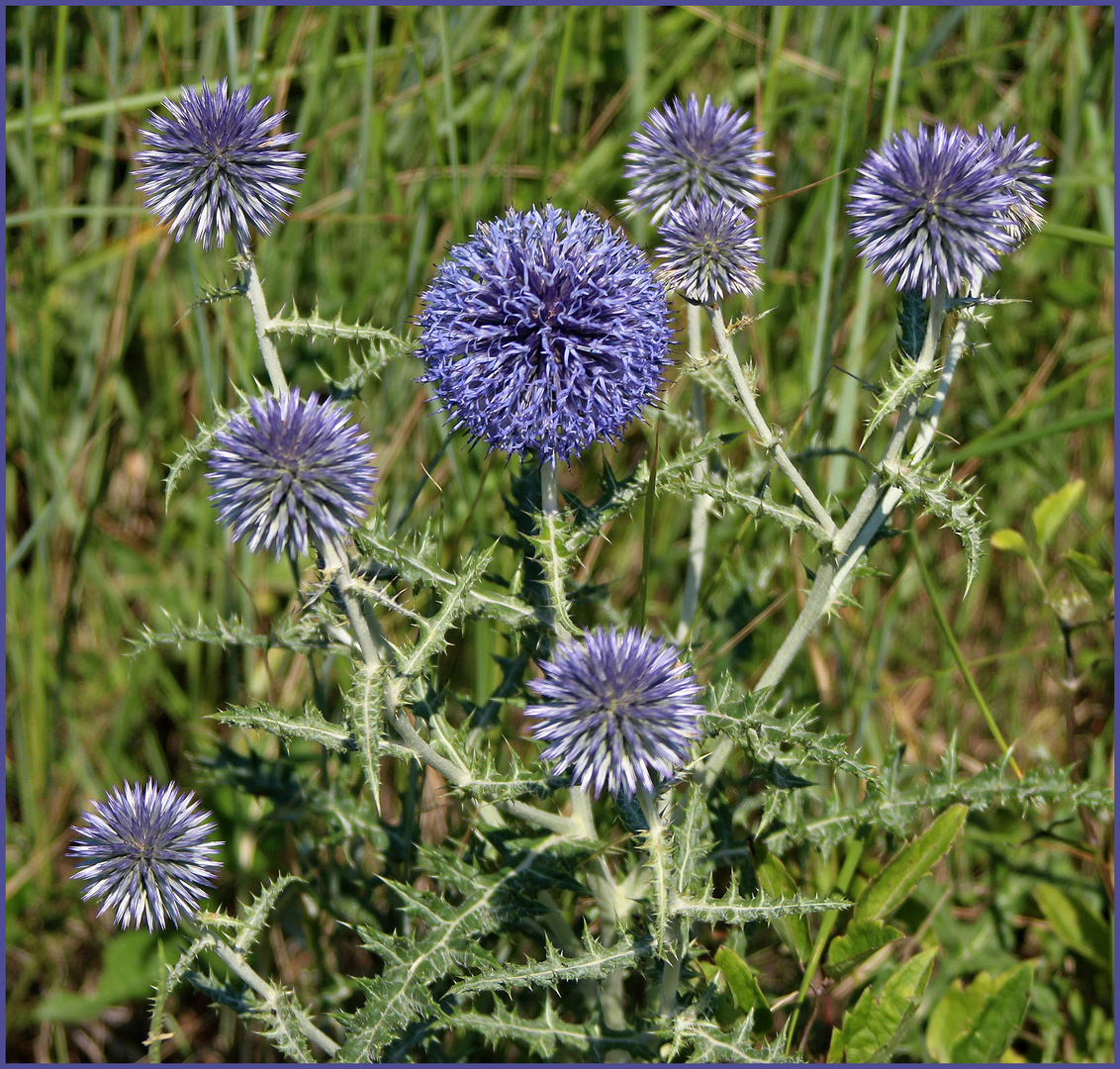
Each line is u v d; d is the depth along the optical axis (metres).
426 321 0.63
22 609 0.76
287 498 0.60
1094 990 0.71
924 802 0.66
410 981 0.63
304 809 0.69
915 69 0.74
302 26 0.76
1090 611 0.71
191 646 0.76
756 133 0.67
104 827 0.62
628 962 0.62
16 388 0.77
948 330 0.75
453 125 0.71
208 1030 0.74
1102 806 0.65
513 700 0.66
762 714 0.63
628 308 0.62
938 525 0.78
